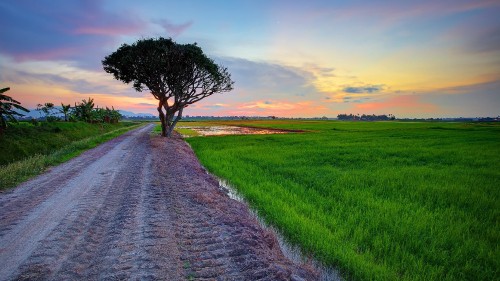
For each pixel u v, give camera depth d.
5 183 10.93
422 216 8.76
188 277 4.77
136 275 4.77
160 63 34.88
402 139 38.12
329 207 9.97
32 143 23.48
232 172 15.74
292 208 9.30
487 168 17.14
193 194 9.74
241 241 6.16
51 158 16.55
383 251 6.74
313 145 30.69
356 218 8.59
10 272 4.82
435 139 37.94
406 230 7.71
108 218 7.46
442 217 8.83
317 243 6.80
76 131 36.62
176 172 13.73
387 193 11.64
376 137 41.88
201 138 41.62
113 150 22.25
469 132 52.69
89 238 6.21
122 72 36.06
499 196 11.16
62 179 12.03
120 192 9.98
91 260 5.28
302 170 16.30
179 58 35.50
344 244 6.82
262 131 64.75
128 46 35.34
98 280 4.64
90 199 9.13
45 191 10.10
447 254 6.64
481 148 27.19
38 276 4.71
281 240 7.36
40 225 6.91
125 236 6.31
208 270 4.99
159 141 29.34
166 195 9.63
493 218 8.90
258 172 15.73
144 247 5.79
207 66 36.88
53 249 5.66
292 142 34.59
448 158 21.11
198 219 7.48
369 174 15.09
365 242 7.18
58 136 29.55
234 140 37.94
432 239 7.25
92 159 17.61
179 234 6.51
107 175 12.84
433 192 11.52
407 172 15.57
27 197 9.34
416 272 5.81
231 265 5.19
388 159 20.55
